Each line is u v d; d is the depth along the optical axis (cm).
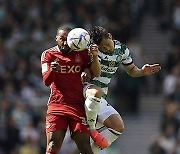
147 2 7475
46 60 2866
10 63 6562
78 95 2867
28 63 6594
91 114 2833
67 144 5484
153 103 6600
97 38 2948
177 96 6288
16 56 6669
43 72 2862
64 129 2845
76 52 2852
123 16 7138
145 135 6388
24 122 5859
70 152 5456
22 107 5959
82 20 7062
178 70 6606
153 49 7194
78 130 2838
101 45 2961
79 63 2855
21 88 6288
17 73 6450
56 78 2866
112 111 3030
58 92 2866
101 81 3006
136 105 6481
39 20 7138
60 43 2839
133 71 3120
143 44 7231
